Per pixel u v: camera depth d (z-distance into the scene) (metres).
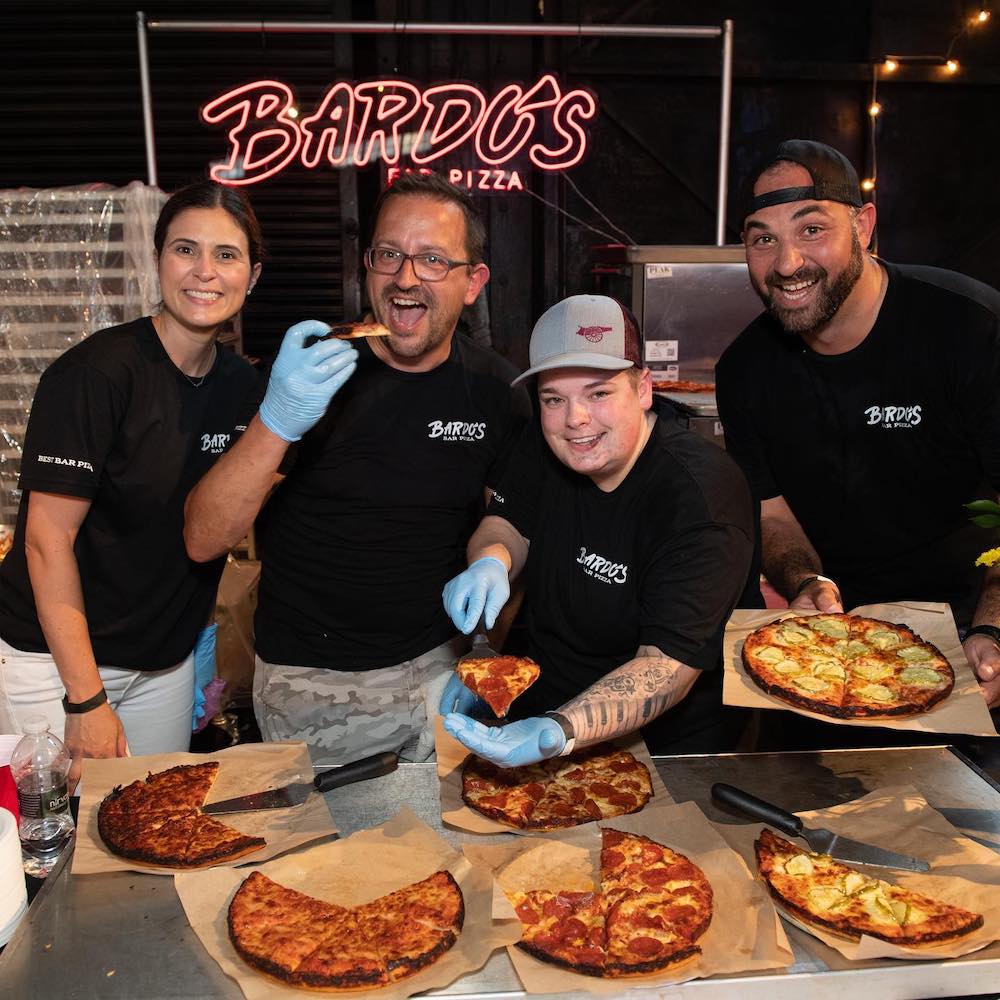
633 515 1.90
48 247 3.06
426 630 2.46
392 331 2.20
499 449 2.41
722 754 1.89
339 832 1.63
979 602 2.16
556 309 1.80
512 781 1.77
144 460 2.13
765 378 2.44
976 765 1.84
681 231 5.66
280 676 2.44
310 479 2.30
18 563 2.22
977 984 1.31
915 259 5.80
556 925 1.38
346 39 5.30
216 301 2.09
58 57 5.23
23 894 1.43
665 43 5.42
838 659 1.98
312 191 5.45
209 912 1.41
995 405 2.19
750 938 1.35
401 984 1.28
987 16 5.48
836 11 5.48
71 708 2.11
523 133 5.50
